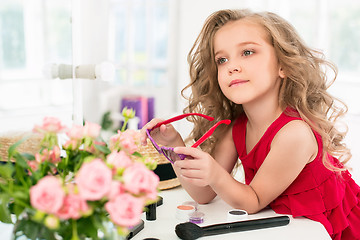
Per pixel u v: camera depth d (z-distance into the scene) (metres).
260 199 0.77
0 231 0.51
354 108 2.01
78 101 0.83
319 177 0.81
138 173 0.42
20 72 0.62
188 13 2.28
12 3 0.59
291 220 0.73
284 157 0.77
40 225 0.44
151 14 2.27
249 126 0.92
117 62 2.23
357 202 0.90
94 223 0.44
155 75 2.33
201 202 0.81
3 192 0.48
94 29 1.63
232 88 0.80
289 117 0.82
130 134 0.57
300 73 0.83
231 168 0.97
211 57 0.92
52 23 0.72
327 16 2.15
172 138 0.87
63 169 0.52
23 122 0.62
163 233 0.65
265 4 2.23
